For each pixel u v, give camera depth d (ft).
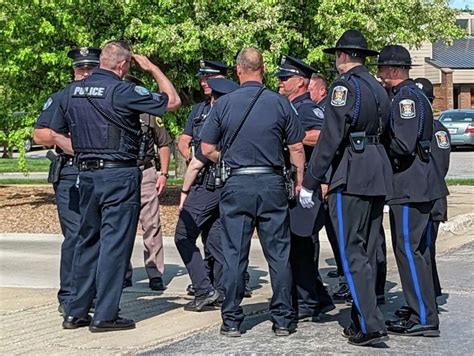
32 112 44.93
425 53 134.51
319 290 23.66
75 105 20.89
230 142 20.53
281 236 20.75
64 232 23.07
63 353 18.97
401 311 22.15
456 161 84.99
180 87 44.11
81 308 21.50
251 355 19.29
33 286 27.37
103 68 21.16
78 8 42.50
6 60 43.78
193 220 23.40
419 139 20.47
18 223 42.09
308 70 22.89
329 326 22.09
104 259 20.97
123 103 20.58
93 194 20.93
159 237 26.89
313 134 22.31
